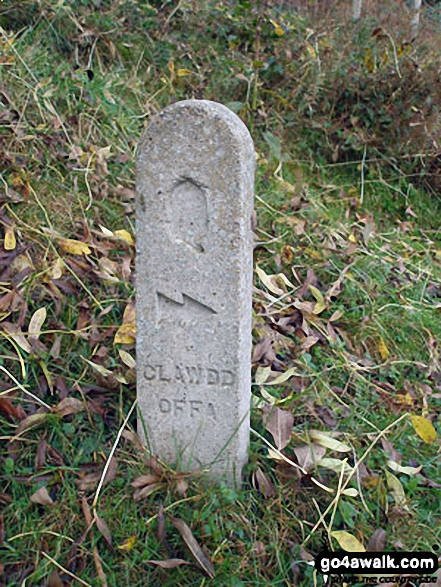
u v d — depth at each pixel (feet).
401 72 6.63
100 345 3.88
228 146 2.82
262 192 5.66
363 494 3.36
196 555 2.87
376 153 6.64
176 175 2.92
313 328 4.58
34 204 4.46
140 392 3.26
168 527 3.05
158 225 3.01
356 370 4.33
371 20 7.27
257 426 3.59
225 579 2.88
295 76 6.70
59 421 3.40
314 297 4.82
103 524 2.96
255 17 6.75
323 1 7.83
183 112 2.83
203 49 6.75
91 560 2.96
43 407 3.48
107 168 5.08
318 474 3.34
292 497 3.25
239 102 6.19
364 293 4.99
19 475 3.18
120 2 6.55
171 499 3.15
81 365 3.74
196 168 2.88
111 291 4.15
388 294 5.14
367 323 4.75
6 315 3.67
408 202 6.57
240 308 3.03
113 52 6.14
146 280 3.09
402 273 5.46
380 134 6.65
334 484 3.35
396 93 6.53
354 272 5.20
